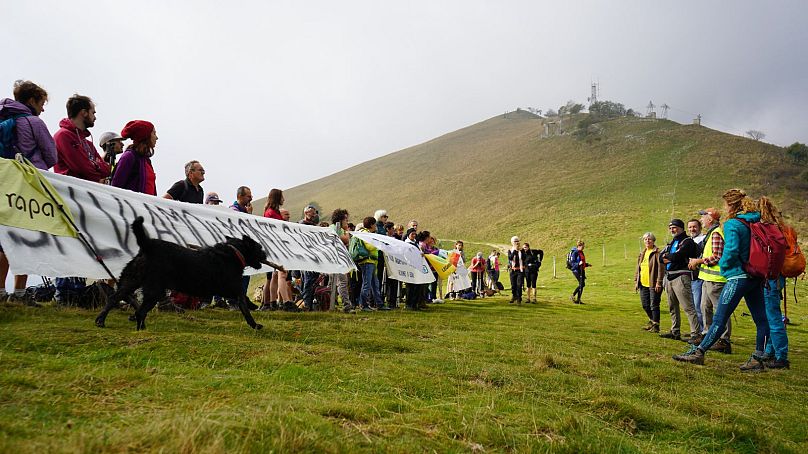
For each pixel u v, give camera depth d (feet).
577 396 13.99
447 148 426.92
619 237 165.78
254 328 18.54
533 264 54.80
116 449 7.11
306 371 13.23
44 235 17.47
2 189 16.88
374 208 314.96
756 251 20.61
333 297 33.06
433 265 45.27
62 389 9.92
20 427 7.76
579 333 29.35
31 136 18.74
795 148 240.73
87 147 21.79
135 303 17.74
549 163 299.38
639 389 15.88
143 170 22.85
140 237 16.35
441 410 11.25
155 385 10.74
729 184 214.48
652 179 235.61
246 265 18.79
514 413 11.71
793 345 31.91
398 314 31.71
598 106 387.96
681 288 28.76
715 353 26.30
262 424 8.42
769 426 13.43
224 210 25.96
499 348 20.79
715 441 11.89
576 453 9.84
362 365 14.58
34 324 15.25
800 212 181.68
